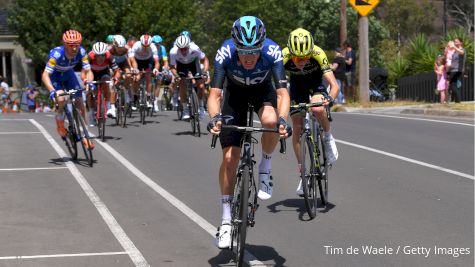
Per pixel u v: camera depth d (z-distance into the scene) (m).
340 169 17.06
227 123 10.16
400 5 94.56
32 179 16.45
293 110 12.80
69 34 17.75
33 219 12.87
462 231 11.70
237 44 9.79
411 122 26.53
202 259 10.48
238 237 9.70
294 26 75.31
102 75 22.64
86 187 15.55
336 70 35.66
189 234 11.82
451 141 21.14
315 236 11.60
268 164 10.87
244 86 10.52
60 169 17.67
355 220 12.52
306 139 12.71
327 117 13.18
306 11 77.62
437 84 34.69
